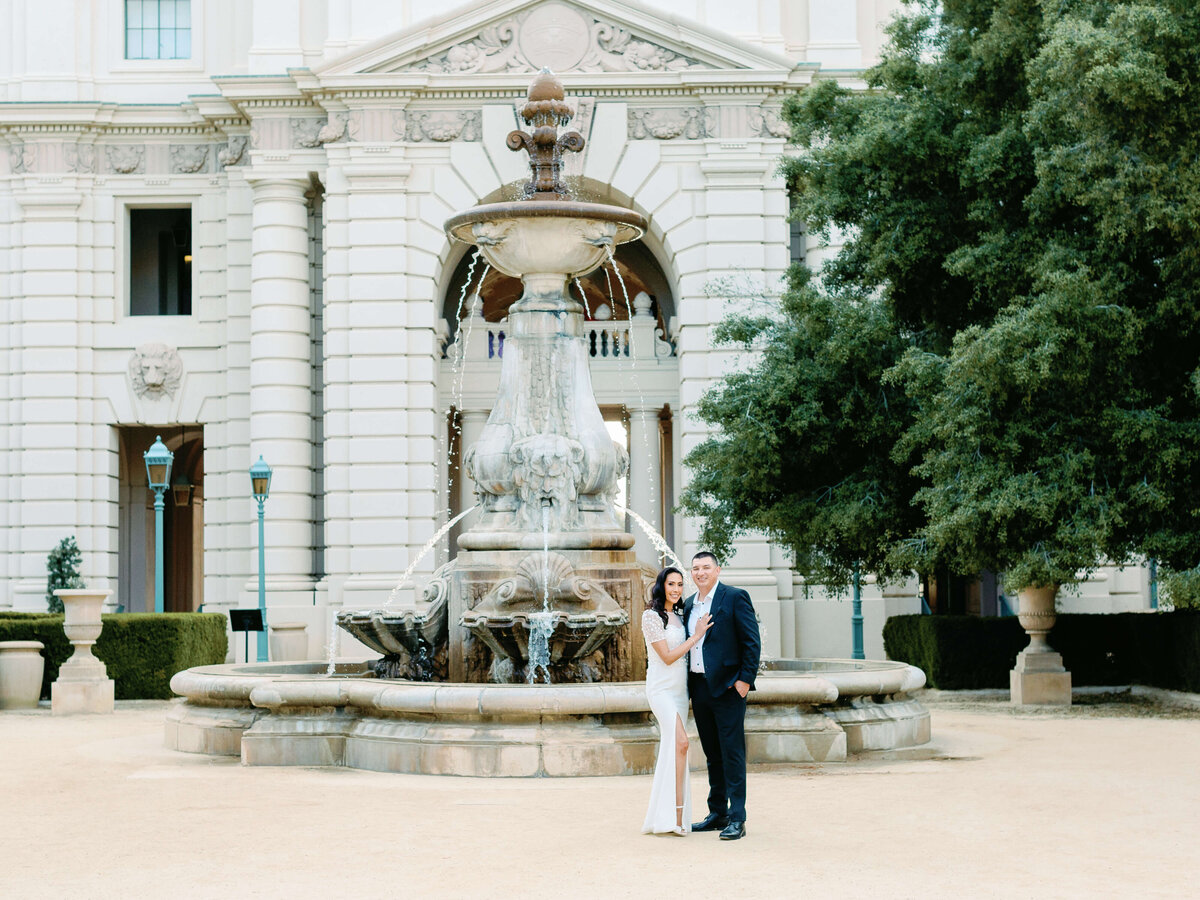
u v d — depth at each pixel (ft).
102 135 122.42
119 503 128.57
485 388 122.62
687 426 113.50
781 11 119.34
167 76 124.16
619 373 122.21
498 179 114.11
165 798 38.42
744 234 114.11
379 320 113.80
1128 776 41.52
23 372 121.08
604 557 50.21
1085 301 63.72
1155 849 29.81
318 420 119.03
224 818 34.71
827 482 83.35
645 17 113.50
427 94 114.62
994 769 43.32
